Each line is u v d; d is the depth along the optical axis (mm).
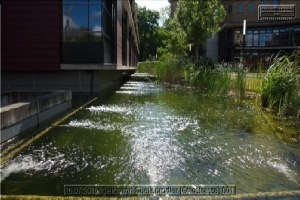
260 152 4145
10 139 4379
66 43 9664
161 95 10844
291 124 5828
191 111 7336
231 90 10953
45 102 5832
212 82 11562
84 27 9633
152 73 25953
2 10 9484
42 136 4832
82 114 6785
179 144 4477
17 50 9594
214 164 3666
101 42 9672
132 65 26000
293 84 6883
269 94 7191
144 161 3717
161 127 5551
